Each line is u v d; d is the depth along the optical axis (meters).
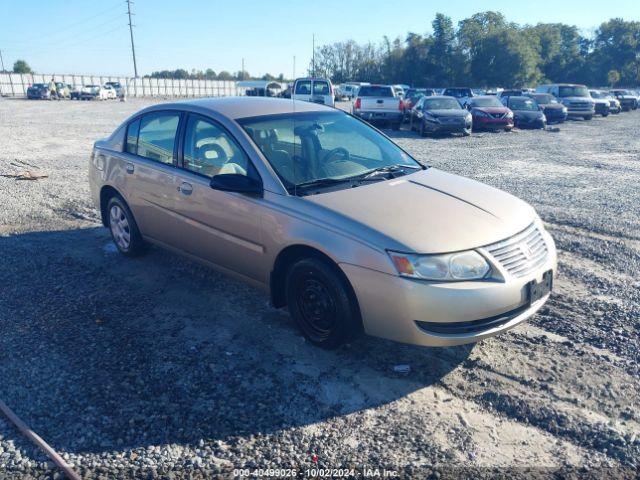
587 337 4.17
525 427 3.20
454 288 3.43
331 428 3.19
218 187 4.14
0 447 3.04
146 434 3.13
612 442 3.05
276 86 43.62
